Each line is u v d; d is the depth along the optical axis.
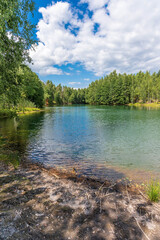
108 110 45.94
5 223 2.77
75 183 4.98
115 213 3.25
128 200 3.89
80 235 2.54
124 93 81.69
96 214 3.18
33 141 12.01
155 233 2.66
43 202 3.61
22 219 2.91
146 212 3.32
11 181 4.90
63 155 8.78
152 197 3.91
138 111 40.03
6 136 13.52
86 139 12.79
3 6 4.63
